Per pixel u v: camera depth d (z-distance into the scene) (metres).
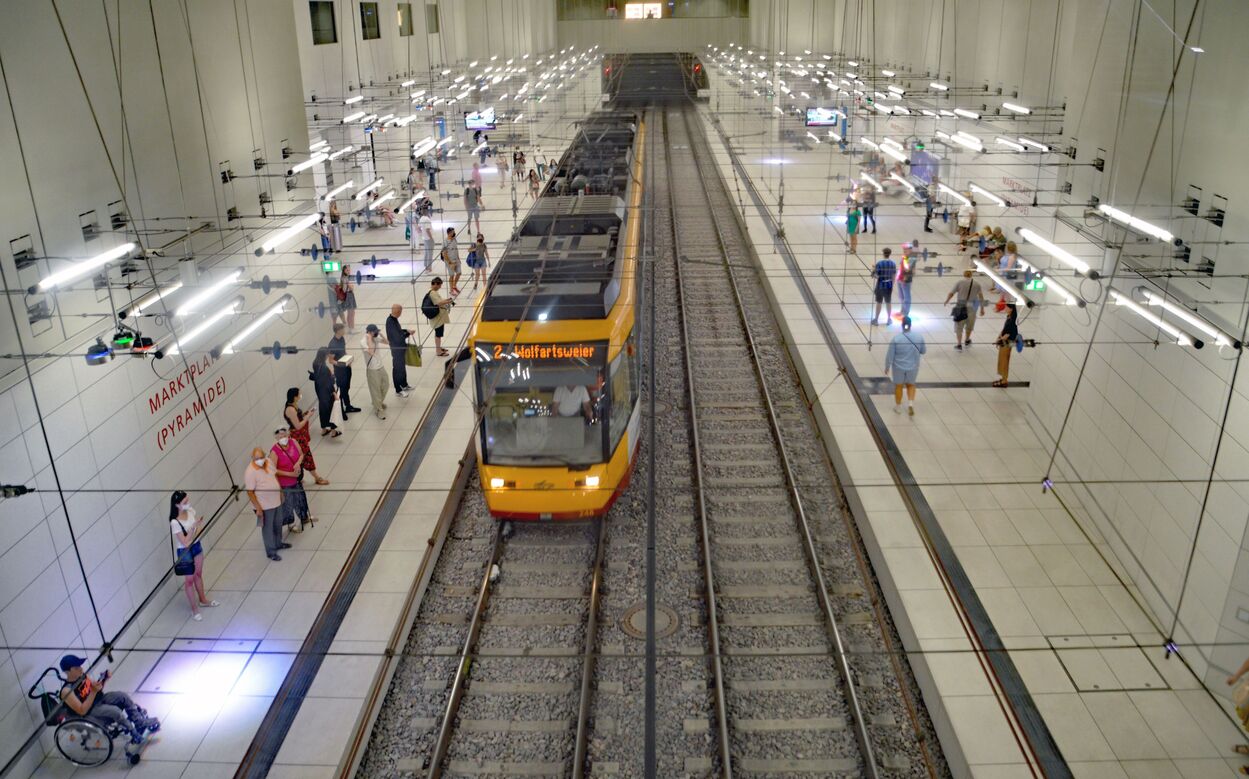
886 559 9.88
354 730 7.86
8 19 7.68
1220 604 7.89
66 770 7.59
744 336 17.12
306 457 11.62
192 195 10.98
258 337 12.64
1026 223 17.48
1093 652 8.53
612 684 8.55
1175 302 8.00
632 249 14.35
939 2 23.69
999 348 14.11
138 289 9.56
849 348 15.77
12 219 7.63
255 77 13.02
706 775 7.55
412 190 20.80
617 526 11.04
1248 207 7.68
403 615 9.32
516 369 10.53
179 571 9.26
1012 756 7.31
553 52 49.25
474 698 8.45
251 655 8.85
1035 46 17.47
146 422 9.58
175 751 7.72
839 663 8.73
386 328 14.70
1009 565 9.88
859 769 7.57
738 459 12.62
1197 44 8.67
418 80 29.42
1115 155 10.65
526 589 10.00
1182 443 8.62
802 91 33.72
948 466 11.91
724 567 10.24
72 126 8.53
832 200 25.86
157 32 10.24
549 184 18.86
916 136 23.86
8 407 7.41
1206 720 7.77
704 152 34.41
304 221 12.08
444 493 11.66
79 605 8.32
